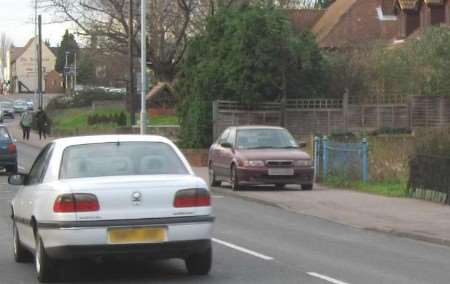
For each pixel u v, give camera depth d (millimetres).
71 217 9672
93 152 10656
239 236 14906
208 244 10195
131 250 9750
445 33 37344
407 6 48312
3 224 16734
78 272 11117
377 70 38250
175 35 55875
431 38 37594
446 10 45844
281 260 12156
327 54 39750
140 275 10852
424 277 10742
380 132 34844
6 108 97750
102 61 64562
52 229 9797
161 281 10406
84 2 54844
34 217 10539
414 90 37406
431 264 11875
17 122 88000
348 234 15352
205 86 35250
